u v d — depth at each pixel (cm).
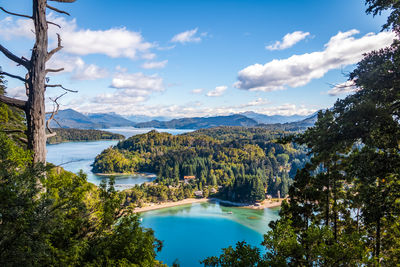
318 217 2173
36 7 898
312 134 1153
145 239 1086
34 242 614
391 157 1105
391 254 1628
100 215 1045
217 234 9481
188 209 13162
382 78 1017
